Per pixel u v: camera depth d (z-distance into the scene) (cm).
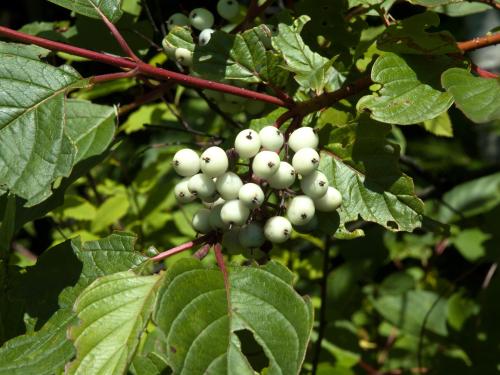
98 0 17
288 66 18
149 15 24
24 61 16
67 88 16
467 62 17
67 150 15
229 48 18
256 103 21
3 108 15
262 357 16
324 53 21
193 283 14
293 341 13
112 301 14
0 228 16
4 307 16
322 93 18
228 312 14
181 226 28
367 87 17
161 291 13
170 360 13
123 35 23
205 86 17
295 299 14
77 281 16
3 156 15
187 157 15
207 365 13
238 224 15
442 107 16
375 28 25
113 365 13
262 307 14
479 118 14
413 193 16
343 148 17
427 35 17
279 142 15
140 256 16
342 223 16
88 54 16
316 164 15
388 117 16
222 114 23
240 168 17
